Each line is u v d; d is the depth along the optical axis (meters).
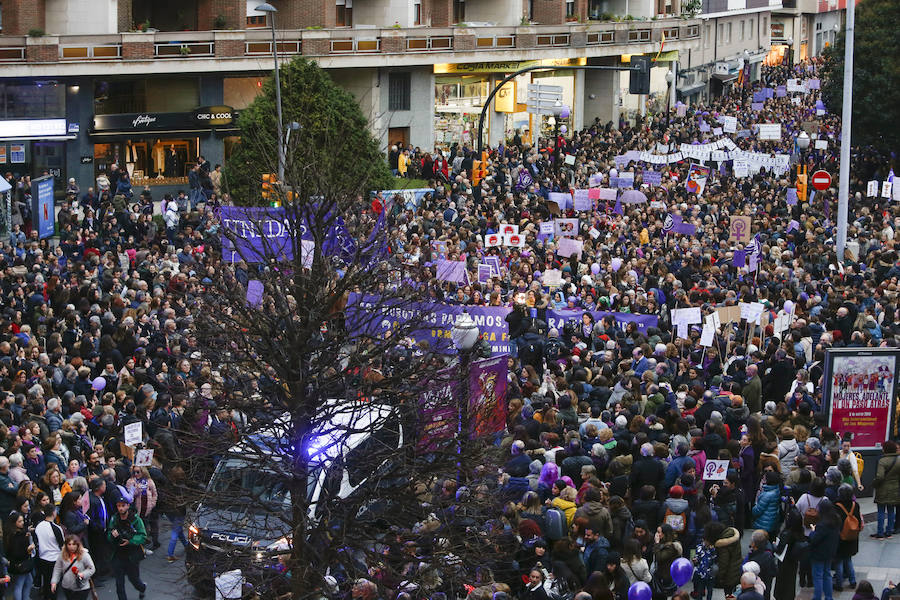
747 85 96.19
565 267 34.72
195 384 21.36
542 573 18.05
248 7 60.91
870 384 24.69
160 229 42.50
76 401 23.23
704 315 29.77
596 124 72.62
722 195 48.97
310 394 17.28
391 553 16.70
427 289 21.22
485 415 20.14
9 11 54.34
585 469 20.08
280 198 20.23
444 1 69.19
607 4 85.69
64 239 38.72
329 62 60.09
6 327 27.33
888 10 66.44
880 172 65.81
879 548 22.72
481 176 46.31
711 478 20.81
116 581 20.34
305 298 16.80
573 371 25.08
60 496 20.52
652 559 20.55
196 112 56.31
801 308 31.75
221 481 18.36
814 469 22.06
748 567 17.94
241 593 16.98
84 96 54.00
